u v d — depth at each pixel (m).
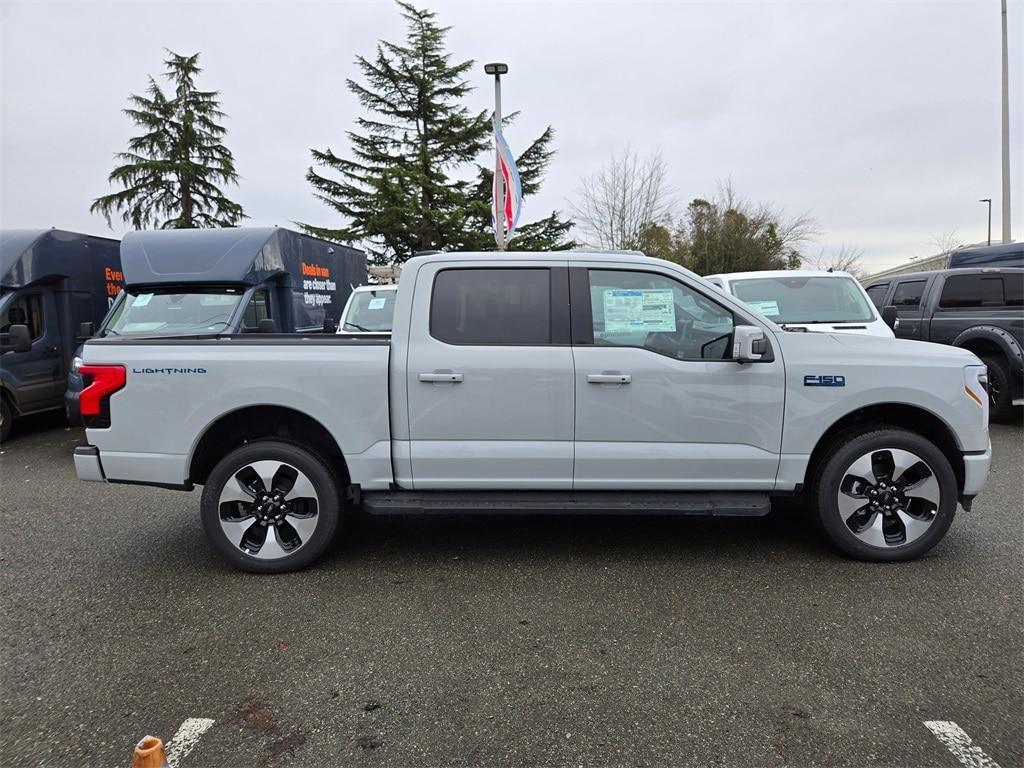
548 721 2.77
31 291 9.25
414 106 30.70
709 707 2.84
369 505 4.22
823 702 2.87
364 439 4.18
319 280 11.12
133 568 4.42
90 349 4.25
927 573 4.15
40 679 3.11
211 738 2.68
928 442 4.20
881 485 4.26
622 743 2.62
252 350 4.17
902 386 4.16
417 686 3.02
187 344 4.20
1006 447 7.66
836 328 7.68
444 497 4.27
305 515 4.26
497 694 2.96
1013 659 3.18
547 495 4.29
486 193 31.11
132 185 29.12
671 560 4.42
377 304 10.05
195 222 30.42
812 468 4.36
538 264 4.28
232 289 8.68
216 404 4.16
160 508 5.80
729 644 3.35
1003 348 8.71
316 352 4.17
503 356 4.14
